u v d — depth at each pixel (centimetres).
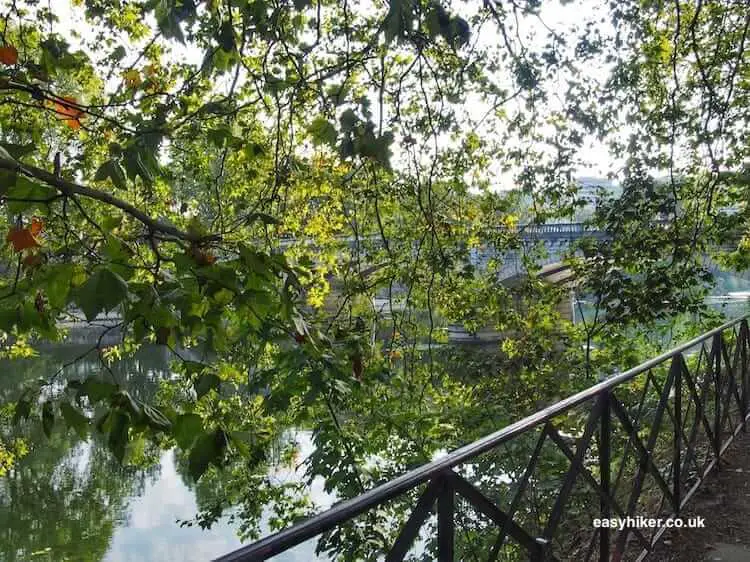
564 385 1004
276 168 421
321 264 924
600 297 910
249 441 633
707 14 895
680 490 461
